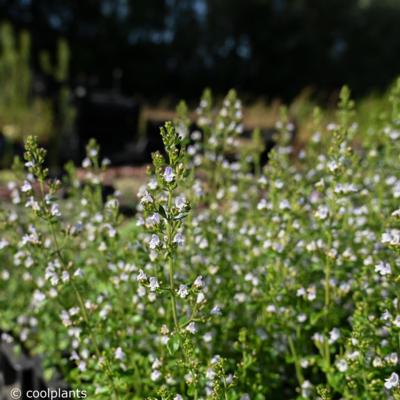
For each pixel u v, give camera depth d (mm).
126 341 3756
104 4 39938
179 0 43156
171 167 2811
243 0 41969
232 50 44938
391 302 3143
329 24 44688
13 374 4605
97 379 3639
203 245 3953
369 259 3568
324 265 3656
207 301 3188
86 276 4023
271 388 3662
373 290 3695
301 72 44000
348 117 4805
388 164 4797
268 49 43250
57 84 19000
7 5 34906
